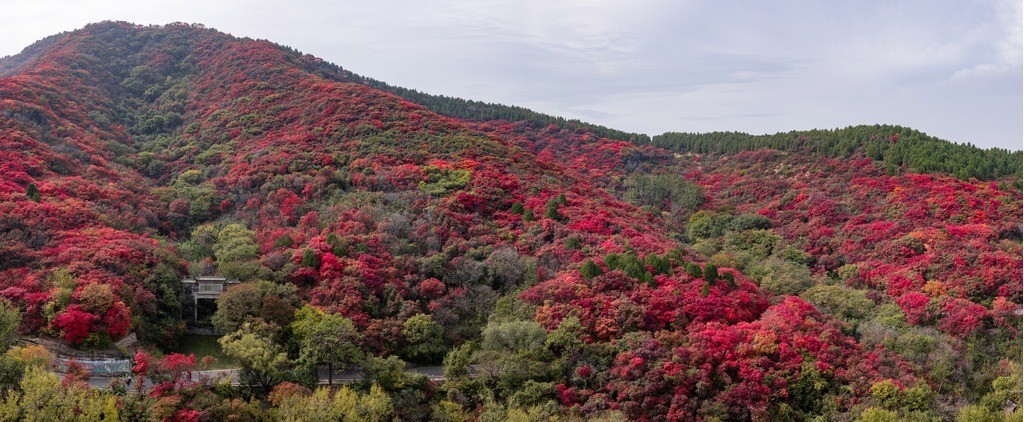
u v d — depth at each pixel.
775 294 85.62
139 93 164.12
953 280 87.00
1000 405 63.31
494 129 178.12
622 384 60.84
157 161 122.69
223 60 172.62
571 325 67.19
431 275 80.00
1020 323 76.50
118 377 57.75
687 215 129.50
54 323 62.38
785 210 122.69
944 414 59.75
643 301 71.69
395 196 99.06
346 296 72.19
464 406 61.16
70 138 116.00
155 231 92.75
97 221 85.38
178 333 71.56
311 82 151.62
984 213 107.69
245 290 69.62
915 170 127.31
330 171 108.44
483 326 73.62
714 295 73.38
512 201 99.69
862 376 62.09
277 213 97.56
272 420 54.56
